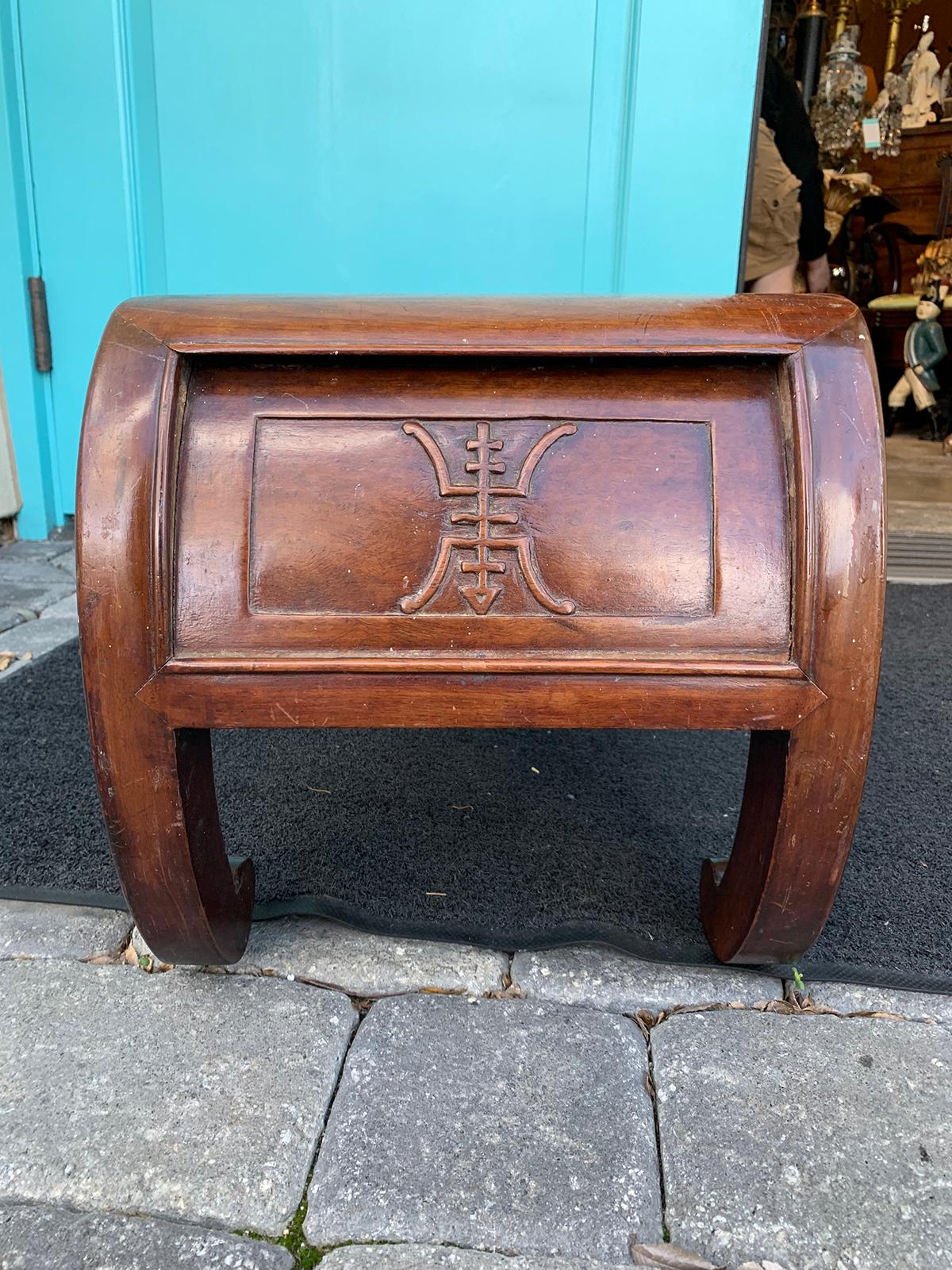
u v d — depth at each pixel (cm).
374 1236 71
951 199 554
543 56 221
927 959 104
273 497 78
